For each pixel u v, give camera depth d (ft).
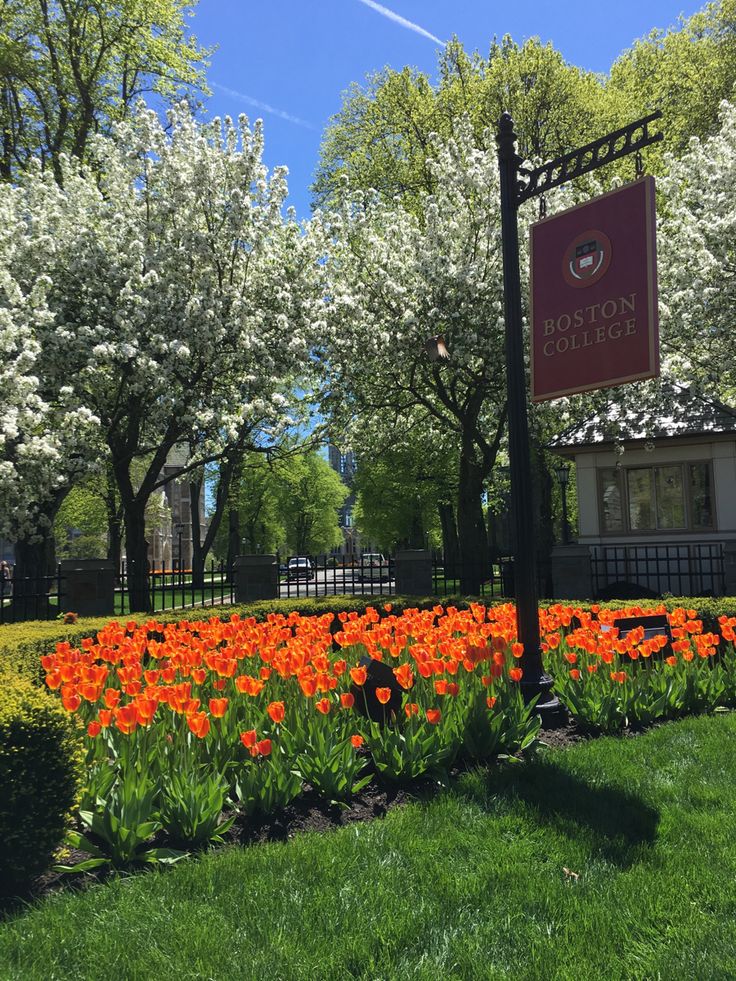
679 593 56.13
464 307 57.16
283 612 36.86
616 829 13.15
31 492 49.39
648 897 10.72
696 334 58.85
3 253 51.75
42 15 74.69
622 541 63.26
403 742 15.76
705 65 96.07
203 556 104.53
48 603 51.42
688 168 61.52
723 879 11.23
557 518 117.70
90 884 11.63
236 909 10.55
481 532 75.61
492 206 60.75
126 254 54.44
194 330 52.90
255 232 56.24
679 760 16.74
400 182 95.61
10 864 11.50
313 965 9.18
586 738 19.02
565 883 11.28
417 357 58.75
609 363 19.56
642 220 18.94
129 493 58.59
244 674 19.60
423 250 60.80
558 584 50.44
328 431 66.80
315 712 16.42
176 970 9.08
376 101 99.40
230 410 55.67
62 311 53.47
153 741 14.34
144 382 51.39
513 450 21.11
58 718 12.19
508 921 10.20
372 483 127.85
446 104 93.56
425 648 18.95
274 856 12.09
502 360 57.36
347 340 59.36
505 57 94.12
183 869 11.65
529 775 15.80
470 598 38.47
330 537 238.07
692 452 61.11
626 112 95.40
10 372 43.80
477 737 16.93
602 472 64.44
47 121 78.07
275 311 58.23
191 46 83.76
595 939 9.71
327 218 63.52
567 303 20.66
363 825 13.47
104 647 20.12
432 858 12.19
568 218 20.77
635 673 21.74
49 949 9.54
